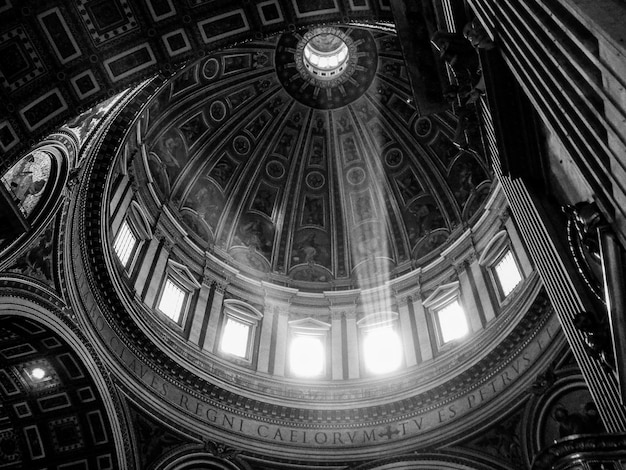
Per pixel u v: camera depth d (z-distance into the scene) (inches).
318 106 1348.4
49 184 667.4
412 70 552.7
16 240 623.2
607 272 271.6
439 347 963.3
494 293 933.2
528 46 277.6
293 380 970.1
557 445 373.1
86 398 755.4
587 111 232.8
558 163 398.9
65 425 768.9
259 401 877.8
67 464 772.6
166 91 1083.9
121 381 765.9
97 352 738.2
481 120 512.4
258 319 1074.1
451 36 458.0
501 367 799.1
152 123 1087.6
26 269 646.5
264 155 1315.2
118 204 909.2
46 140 661.3
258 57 1261.1
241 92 1290.6
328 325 1099.3
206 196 1214.9
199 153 1230.9
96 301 757.3
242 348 1008.9
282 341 1048.2
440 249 1140.5
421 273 1122.7
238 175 1278.3
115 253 871.1
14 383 746.2
